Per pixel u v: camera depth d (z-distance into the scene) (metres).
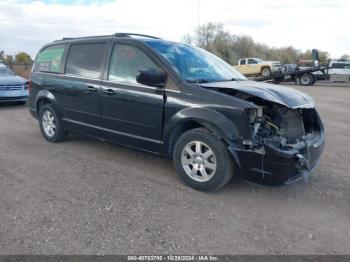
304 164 3.75
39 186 4.29
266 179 3.77
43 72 6.27
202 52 5.31
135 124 4.68
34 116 6.63
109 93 4.90
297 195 4.15
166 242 3.10
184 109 4.10
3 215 3.51
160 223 3.42
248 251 2.99
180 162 4.30
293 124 4.04
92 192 4.13
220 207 3.80
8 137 6.74
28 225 3.33
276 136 3.81
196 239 3.16
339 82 24.66
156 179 4.58
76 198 3.96
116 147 6.06
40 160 5.31
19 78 11.19
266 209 3.78
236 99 3.81
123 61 4.86
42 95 6.18
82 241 3.08
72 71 5.63
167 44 4.89
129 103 4.67
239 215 3.63
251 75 31.44
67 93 5.65
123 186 4.33
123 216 3.55
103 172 4.82
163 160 5.37
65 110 5.80
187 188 4.29
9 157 5.44
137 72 4.61
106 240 3.10
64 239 3.10
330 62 23.70
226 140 3.80
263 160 3.69
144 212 3.64
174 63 4.48
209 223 3.45
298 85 23.67
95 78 5.18
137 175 4.72
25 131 7.29
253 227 3.39
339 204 3.93
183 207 3.78
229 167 3.92
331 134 7.48
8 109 10.54
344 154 5.89
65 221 3.42
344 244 3.12
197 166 4.16
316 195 4.16
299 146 3.86
